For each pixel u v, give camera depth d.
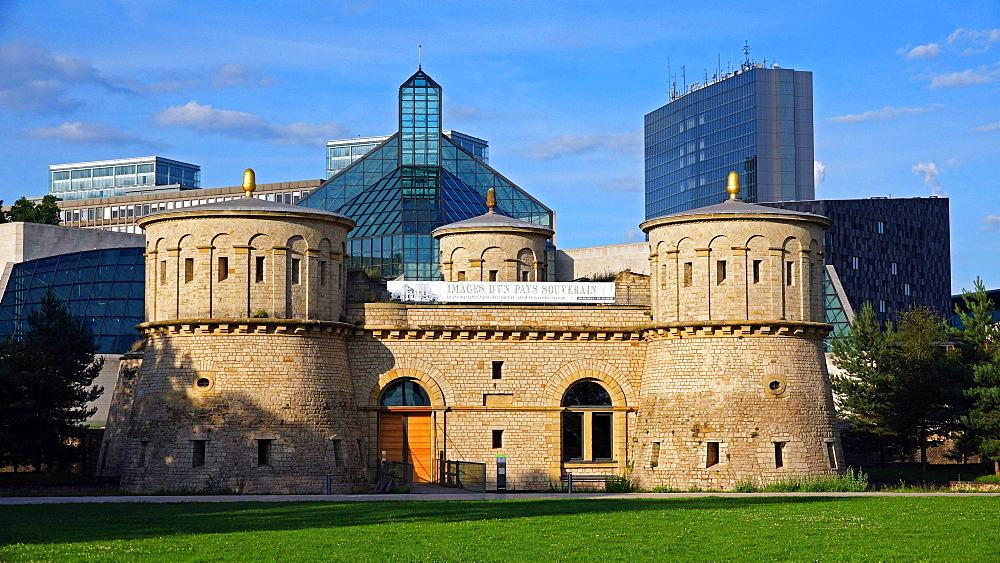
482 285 59.47
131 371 64.25
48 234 108.00
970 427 64.38
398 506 45.62
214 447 52.41
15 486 56.69
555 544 34.97
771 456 54.69
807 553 33.66
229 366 53.06
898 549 34.41
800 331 55.88
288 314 54.06
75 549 33.22
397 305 57.78
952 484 57.97
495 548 34.16
